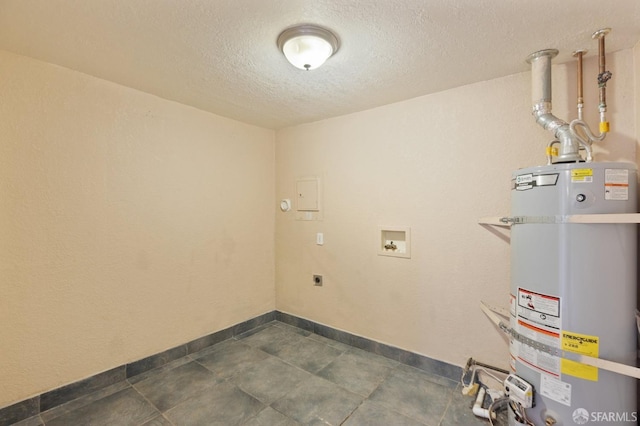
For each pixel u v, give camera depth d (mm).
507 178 1946
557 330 1380
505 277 1962
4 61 1672
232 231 2863
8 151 1690
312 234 2971
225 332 2799
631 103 1578
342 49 1642
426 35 1515
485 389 1920
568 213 1348
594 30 1455
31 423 1709
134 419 1747
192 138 2543
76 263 1939
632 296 1320
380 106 2490
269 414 1796
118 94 2105
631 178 1322
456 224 2139
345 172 2719
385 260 2486
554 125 1594
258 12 1341
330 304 2846
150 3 1280
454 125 2139
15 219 1718
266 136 3195
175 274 2441
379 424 1713
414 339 2342
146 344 2270
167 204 2385
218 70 1889
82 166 1954
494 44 1589
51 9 1312
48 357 1838
